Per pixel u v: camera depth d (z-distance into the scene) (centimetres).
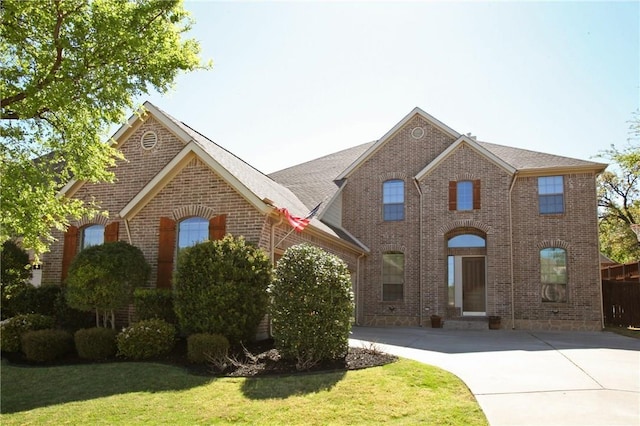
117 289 1216
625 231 3186
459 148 2145
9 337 1205
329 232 1755
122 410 784
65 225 1522
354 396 805
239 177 1376
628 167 2795
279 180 2558
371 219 2270
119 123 1200
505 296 1998
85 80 1068
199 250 1160
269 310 1063
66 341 1172
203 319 1107
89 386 915
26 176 1107
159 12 1121
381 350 1156
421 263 2122
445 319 2058
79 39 1062
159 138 1560
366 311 2203
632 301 2020
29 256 1641
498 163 2072
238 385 878
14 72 1073
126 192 1555
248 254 1165
